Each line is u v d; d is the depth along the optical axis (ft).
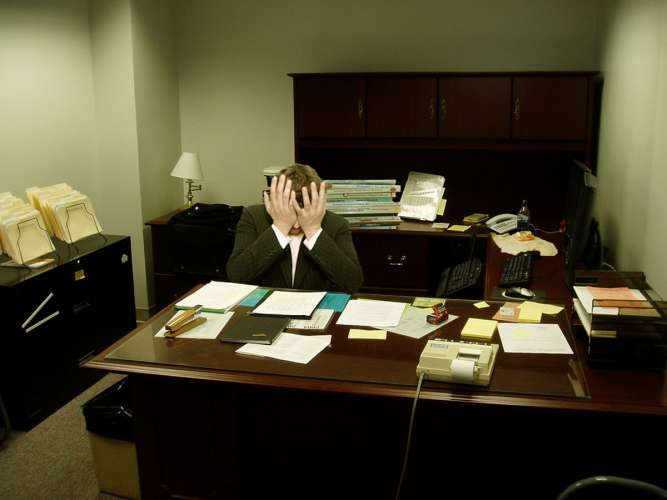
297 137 13.30
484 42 13.52
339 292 7.56
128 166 13.56
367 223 12.76
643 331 5.58
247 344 6.01
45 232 10.30
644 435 5.27
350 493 5.93
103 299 11.41
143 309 14.23
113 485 8.09
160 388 5.93
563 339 6.06
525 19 13.29
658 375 5.57
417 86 12.69
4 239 9.77
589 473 5.44
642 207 9.05
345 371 5.50
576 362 5.64
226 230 12.97
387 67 14.01
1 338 9.45
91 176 13.53
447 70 13.78
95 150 13.60
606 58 12.07
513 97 12.45
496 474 5.58
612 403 5.03
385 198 12.75
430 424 5.54
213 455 6.03
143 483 6.29
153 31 13.80
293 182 7.47
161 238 13.60
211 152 15.17
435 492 5.74
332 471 5.90
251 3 14.26
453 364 5.18
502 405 5.03
